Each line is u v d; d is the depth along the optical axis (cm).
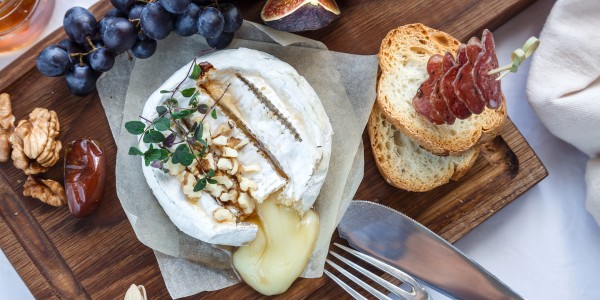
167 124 44
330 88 48
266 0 49
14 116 48
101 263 49
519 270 52
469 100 42
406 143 49
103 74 48
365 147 49
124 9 46
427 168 49
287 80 46
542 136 52
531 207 52
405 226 48
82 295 49
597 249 51
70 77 46
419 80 48
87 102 49
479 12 49
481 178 50
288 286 48
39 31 51
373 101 48
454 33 49
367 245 48
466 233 49
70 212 48
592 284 51
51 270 49
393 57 48
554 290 52
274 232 47
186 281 48
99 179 47
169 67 49
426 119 47
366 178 49
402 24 49
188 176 46
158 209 48
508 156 50
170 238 48
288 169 46
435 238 48
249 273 47
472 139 47
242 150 46
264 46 49
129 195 48
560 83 49
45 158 47
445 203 49
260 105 46
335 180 48
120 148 48
